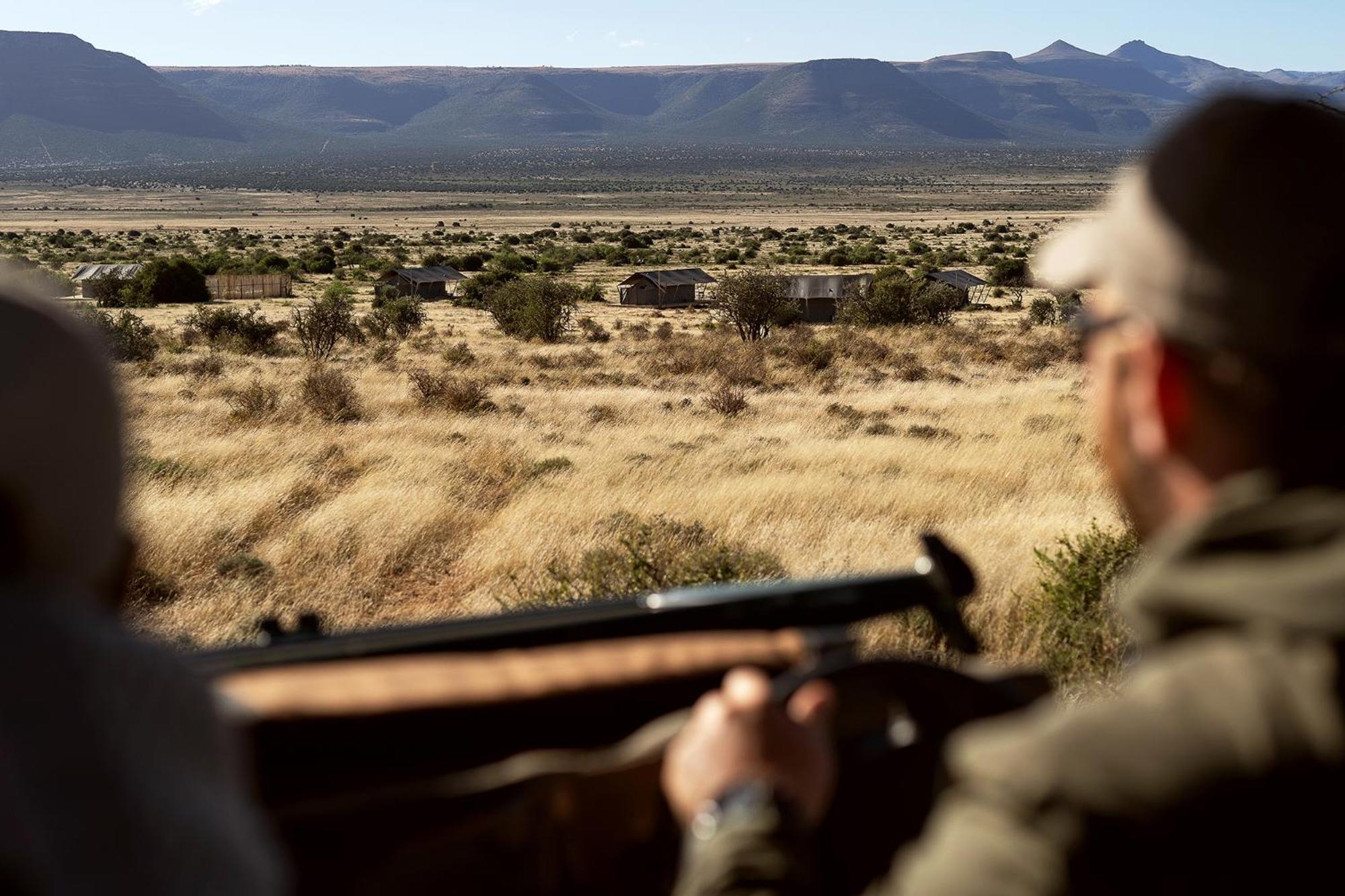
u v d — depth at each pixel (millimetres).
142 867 873
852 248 162500
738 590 2029
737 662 1913
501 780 1706
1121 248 1090
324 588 11852
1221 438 1057
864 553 12336
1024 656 7766
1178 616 1039
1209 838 934
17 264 1023
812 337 55125
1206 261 1018
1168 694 987
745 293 60312
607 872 1740
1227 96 1066
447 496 15992
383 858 1689
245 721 1594
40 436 924
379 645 1918
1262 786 925
